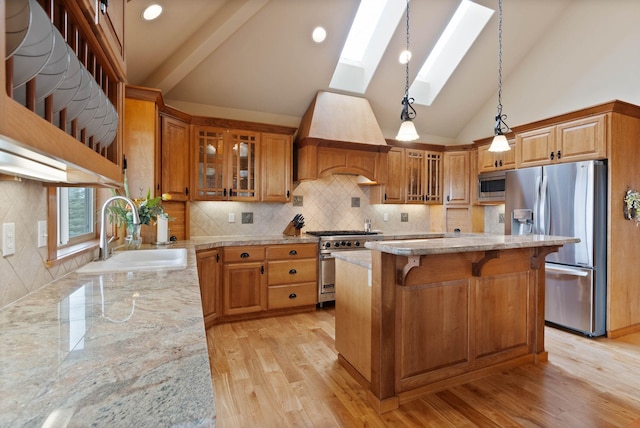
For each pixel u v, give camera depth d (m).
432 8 3.64
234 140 3.67
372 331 2.02
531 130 3.69
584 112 3.19
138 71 3.16
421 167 4.87
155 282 1.37
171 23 2.81
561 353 2.74
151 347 0.73
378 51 4.01
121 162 1.29
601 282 3.09
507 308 2.44
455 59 4.29
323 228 4.55
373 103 4.55
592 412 1.93
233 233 4.01
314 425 1.81
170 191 3.18
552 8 3.90
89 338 0.78
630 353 2.74
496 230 4.81
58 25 0.80
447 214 5.00
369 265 2.07
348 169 4.16
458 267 2.22
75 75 0.78
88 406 0.50
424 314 2.11
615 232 3.11
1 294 1.03
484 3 3.72
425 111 4.82
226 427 1.78
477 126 5.08
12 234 1.10
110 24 1.05
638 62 3.36
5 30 0.50
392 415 1.91
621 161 3.12
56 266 1.43
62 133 0.70
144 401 0.52
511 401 2.04
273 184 3.86
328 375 2.32
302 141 4.02
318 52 3.70
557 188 3.33
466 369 2.26
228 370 2.39
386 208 5.00
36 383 0.57
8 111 0.48
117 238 2.64
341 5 3.35
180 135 3.32
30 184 1.22
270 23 3.29
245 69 3.64
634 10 3.39
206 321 3.14
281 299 3.64
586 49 3.79
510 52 4.29
